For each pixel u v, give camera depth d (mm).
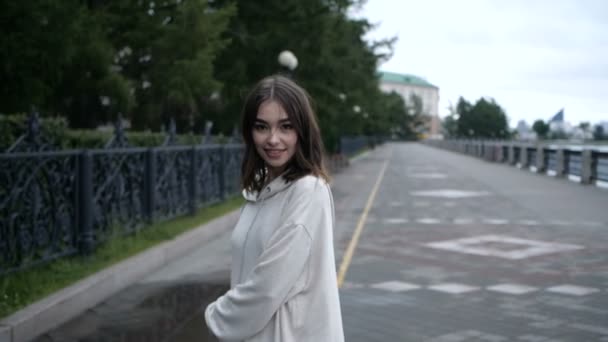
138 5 13453
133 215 7484
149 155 7887
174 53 12969
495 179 21734
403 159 40406
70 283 5148
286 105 1703
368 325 4680
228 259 7168
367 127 56875
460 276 6414
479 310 5109
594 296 5602
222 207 10797
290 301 1624
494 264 7062
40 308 4367
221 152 11531
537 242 8656
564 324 4730
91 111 14008
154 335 4348
